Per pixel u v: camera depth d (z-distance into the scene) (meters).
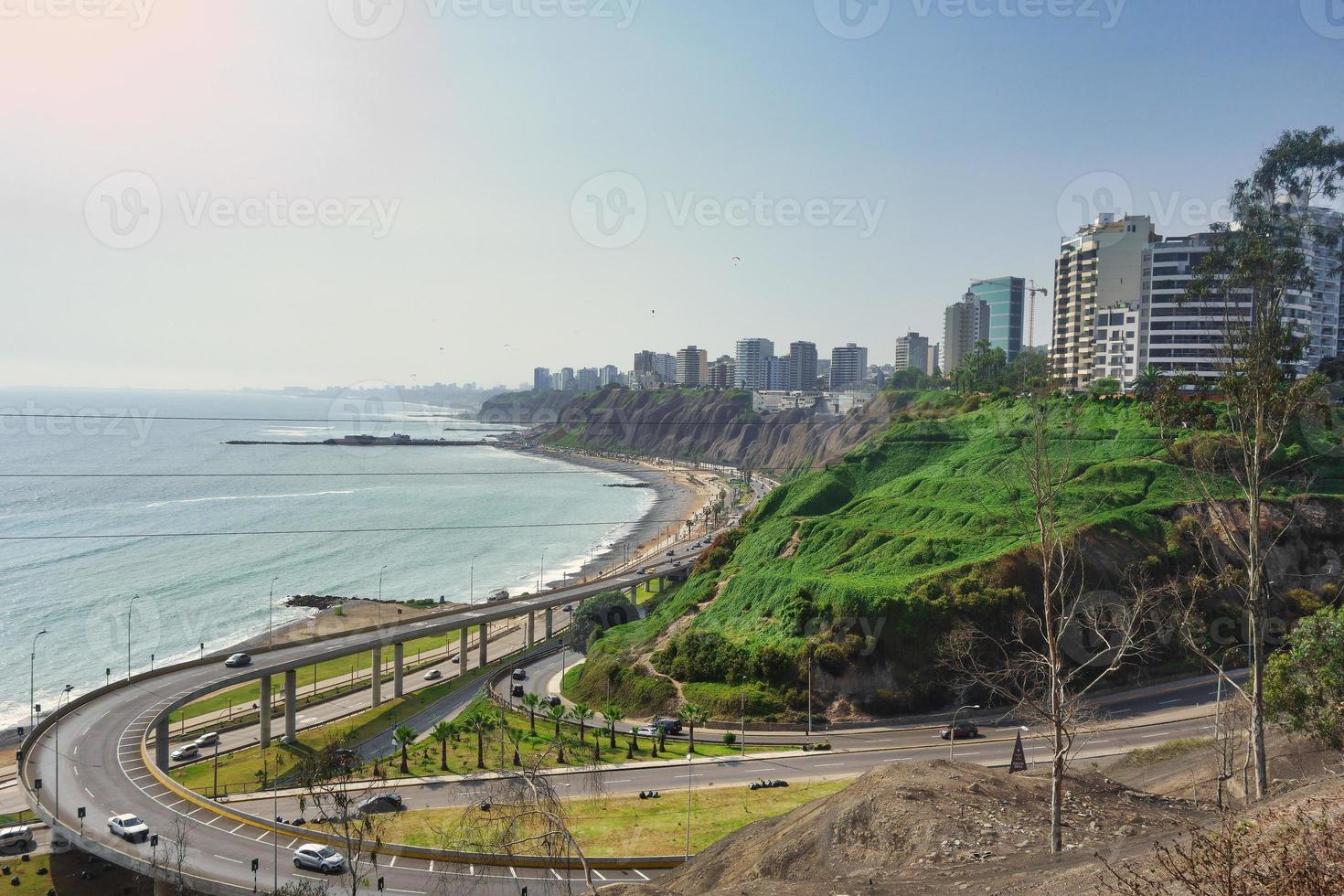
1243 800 40.41
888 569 104.88
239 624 141.38
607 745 86.06
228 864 54.19
